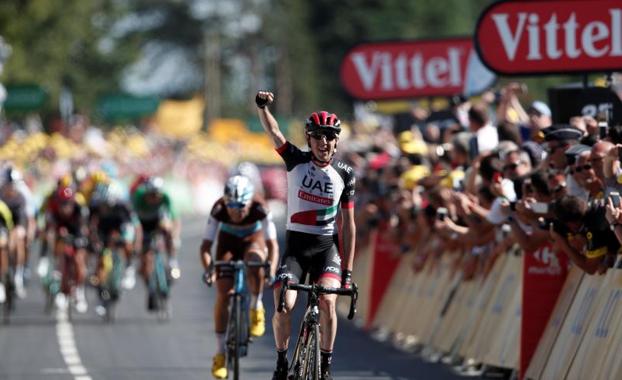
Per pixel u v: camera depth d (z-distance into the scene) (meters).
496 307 31.44
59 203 47.25
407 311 40.41
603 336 24.47
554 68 32.44
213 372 29.28
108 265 46.84
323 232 25.03
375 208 45.06
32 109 105.12
